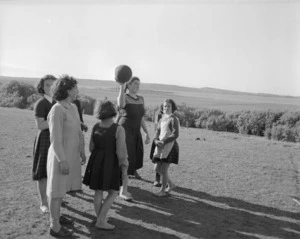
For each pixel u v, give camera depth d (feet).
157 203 19.54
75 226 15.40
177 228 16.22
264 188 24.40
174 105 20.48
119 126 14.88
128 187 22.21
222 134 65.87
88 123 58.44
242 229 16.79
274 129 73.15
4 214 16.07
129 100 20.20
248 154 37.58
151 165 28.73
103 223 15.16
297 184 26.20
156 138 20.72
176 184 23.79
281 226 17.60
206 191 22.71
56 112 13.66
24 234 14.20
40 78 15.97
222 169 29.14
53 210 13.83
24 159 27.50
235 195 22.30
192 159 32.37
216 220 17.69
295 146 49.75
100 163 14.70
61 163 13.24
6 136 37.73
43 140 15.75
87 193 20.13
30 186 20.67
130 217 17.04
